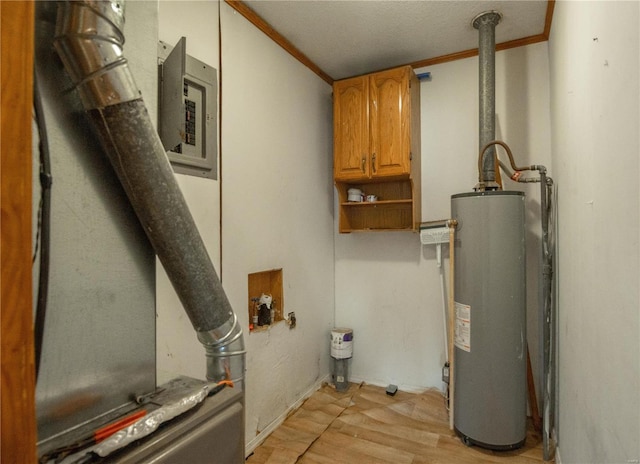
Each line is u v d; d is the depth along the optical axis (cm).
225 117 182
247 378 197
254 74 203
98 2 59
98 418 64
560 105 177
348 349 269
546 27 216
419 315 266
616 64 86
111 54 60
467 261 195
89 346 63
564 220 167
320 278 275
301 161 250
